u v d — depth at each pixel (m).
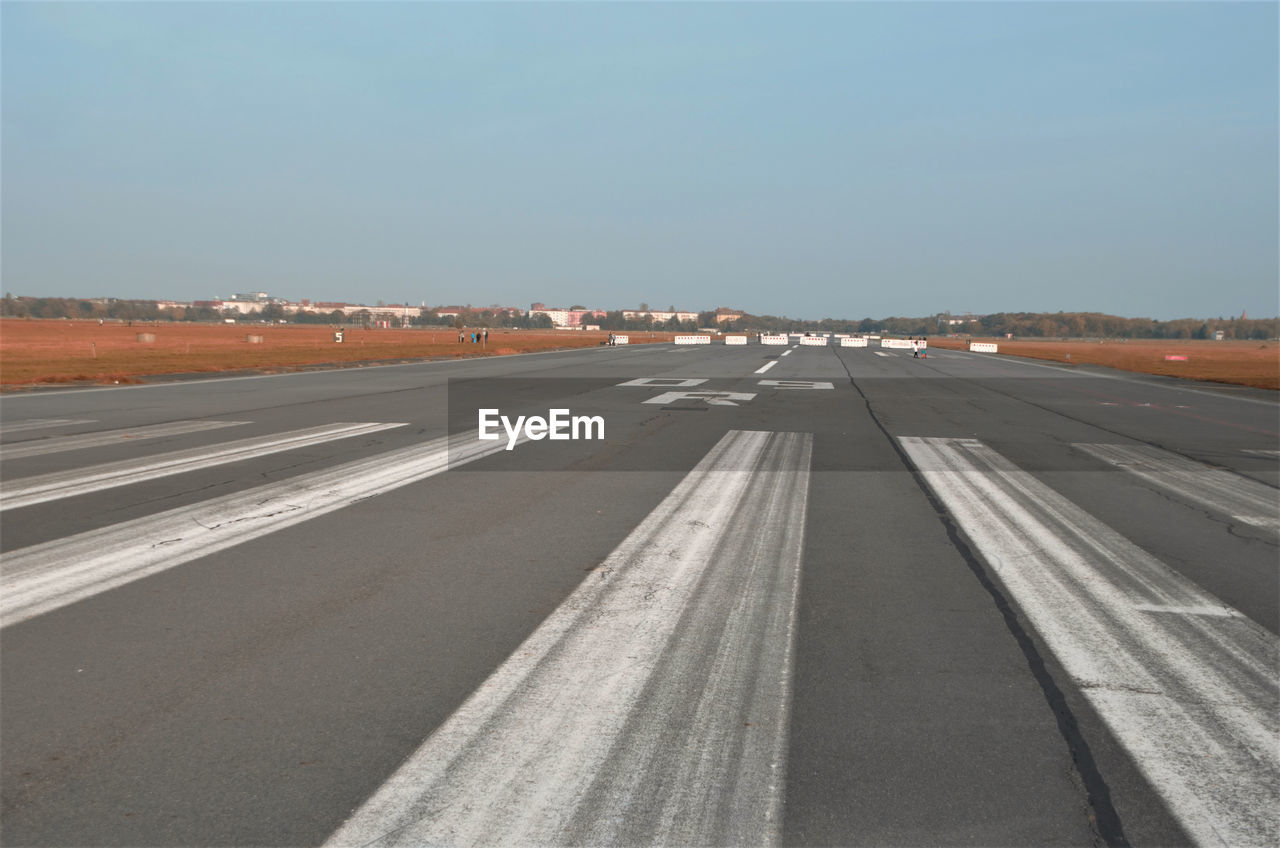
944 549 5.91
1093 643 4.11
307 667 3.71
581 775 2.82
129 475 8.53
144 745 3.00
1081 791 2.77
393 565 5.34
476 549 5.76
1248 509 7.52
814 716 3.28
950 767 2.91
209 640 4.02
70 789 2.72
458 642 4.02
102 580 4.97
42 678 3.57
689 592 4.84
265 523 6.50
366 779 2.79
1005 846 2.46
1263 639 4.20
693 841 2.46
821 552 5.78
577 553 5.68
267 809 2.61
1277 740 3.13
